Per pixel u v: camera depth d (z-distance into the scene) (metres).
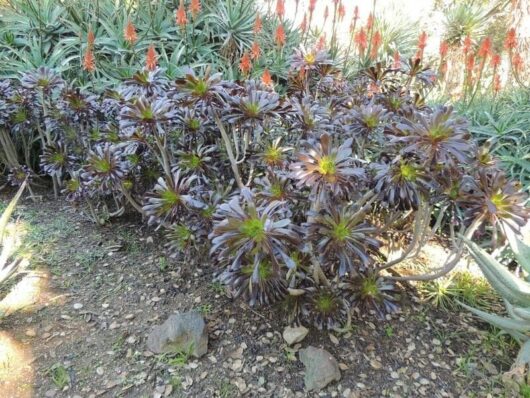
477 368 1.77
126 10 3.91
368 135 1.91
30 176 2.94
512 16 4.99
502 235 1.77
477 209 1.68
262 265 1.58
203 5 4.16
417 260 2.36
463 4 5.44
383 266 1.92
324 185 1.46
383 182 1.58
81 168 2.41
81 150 2.65
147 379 1.63
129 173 2.31
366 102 2.24
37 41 3.63
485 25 5.18
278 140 1.99
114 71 3.46
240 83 2.16
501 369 1.77
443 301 2.10
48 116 2.64
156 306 1.96
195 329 1.74
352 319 1.94
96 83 3.31
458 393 1.66
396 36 5.04
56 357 1.70
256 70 3.72
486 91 3.65
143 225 2.57
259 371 1.68
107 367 1.67
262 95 1.78
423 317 2.00
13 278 2.09
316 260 1.67
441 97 3.63
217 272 1.84
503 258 2.30
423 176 1.57
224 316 1.91
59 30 3.69
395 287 1.97
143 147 2.27
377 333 1.89
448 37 5.23
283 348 1.77
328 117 1.99
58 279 2.11
